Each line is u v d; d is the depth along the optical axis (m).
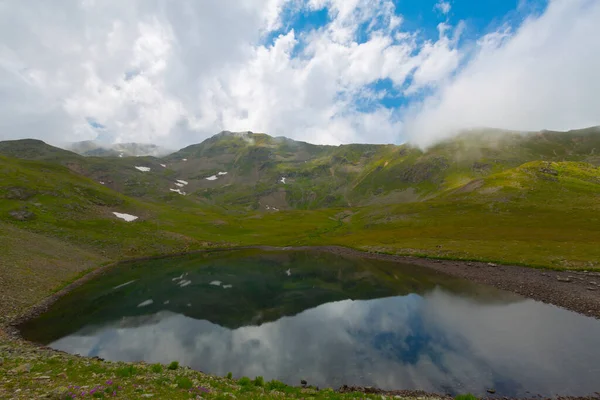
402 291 52.03
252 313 43.50
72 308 45.28
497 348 29.69
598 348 28.83
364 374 25.98
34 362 19.19
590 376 24.22
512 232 89.19
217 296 51.84
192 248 105.44
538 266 57.97
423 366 26.97
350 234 132.12
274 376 25.94
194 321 40.50
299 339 34.12
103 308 45.62
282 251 103.94
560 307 40.31
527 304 42.12
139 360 29.25
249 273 69.25
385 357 29.03
